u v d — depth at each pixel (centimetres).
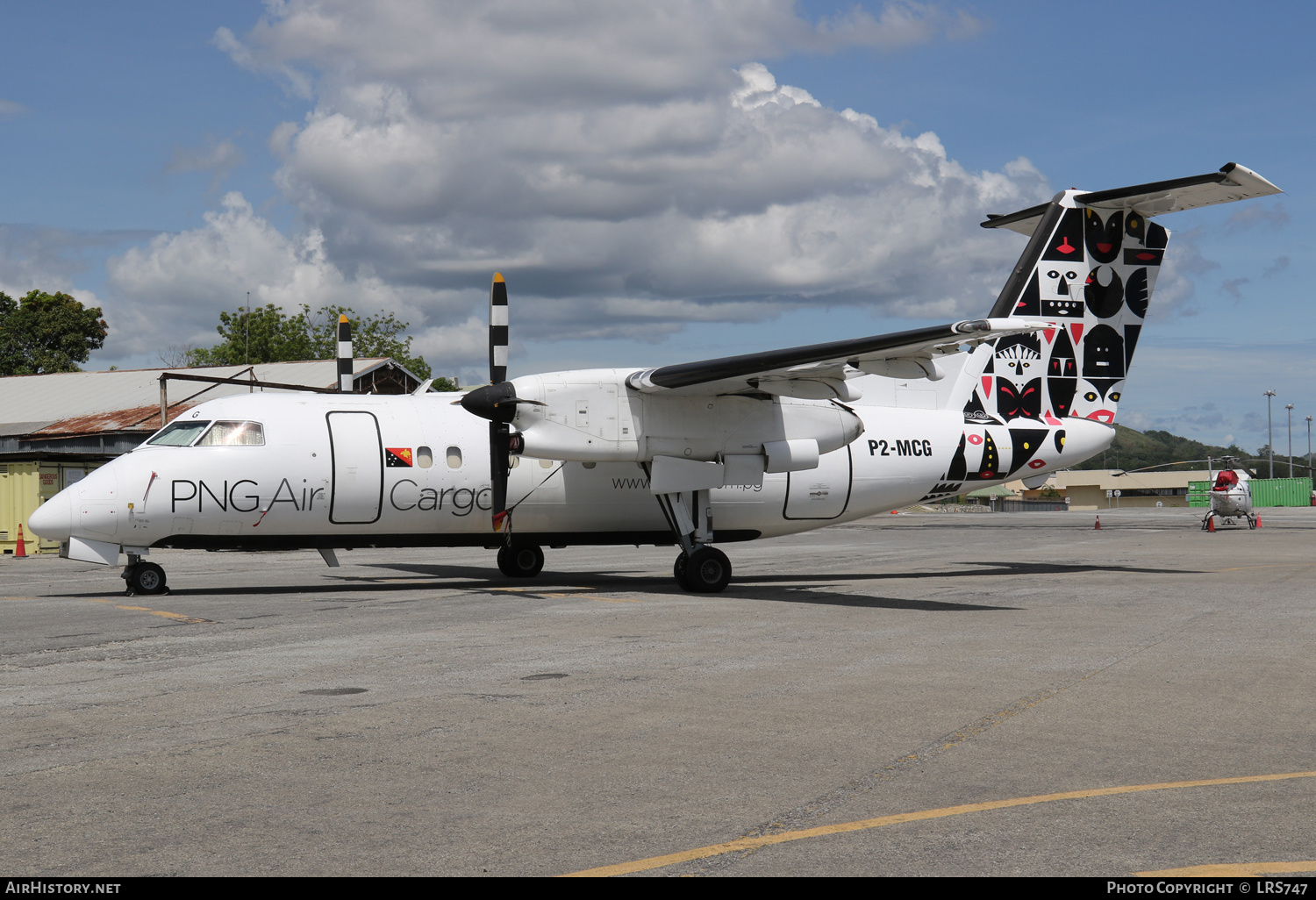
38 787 504
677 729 622
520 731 618
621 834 436
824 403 1556
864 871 393
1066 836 429
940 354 1345
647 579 1741
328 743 589
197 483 1439
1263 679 773
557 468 1598
